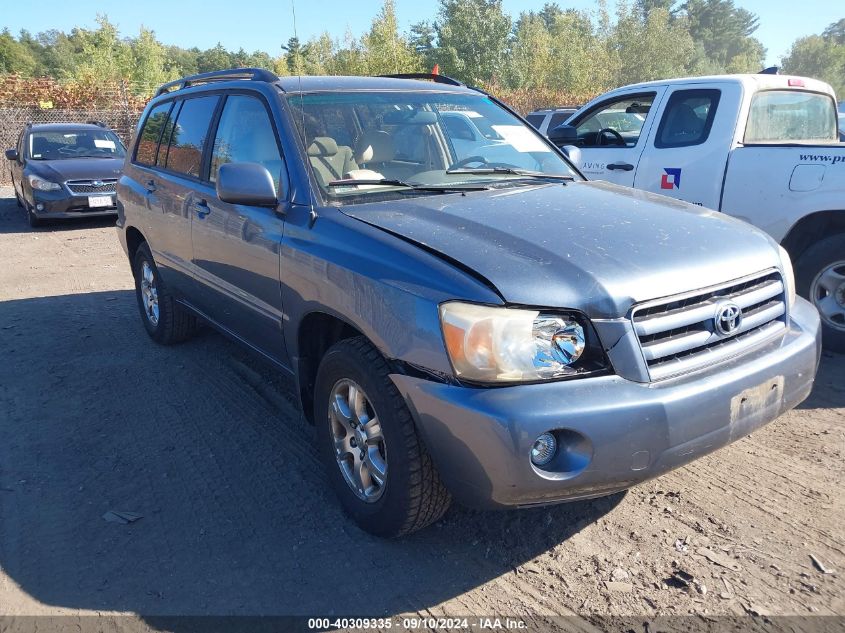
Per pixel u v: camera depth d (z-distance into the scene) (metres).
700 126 5.78
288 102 3.73
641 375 2.53
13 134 20.11
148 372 5.11
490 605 2.66
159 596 2.75
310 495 3.44
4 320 6.52
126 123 21.41
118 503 3.41
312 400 3.58
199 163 4.48
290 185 3.46
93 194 11.72
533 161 4.22
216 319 4.57
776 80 5.90
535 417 2.38
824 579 2.73
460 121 4.15
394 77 4.55
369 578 2.84
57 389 4.83
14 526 3.23
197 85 4.93
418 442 2.74
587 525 3.14
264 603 2.71
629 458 2.49
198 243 4.34
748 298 2.89
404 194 3.46
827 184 4.90
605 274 2.61
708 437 2.63
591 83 44.66
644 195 3.70
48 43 101.75
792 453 3.69
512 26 45.62
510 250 2.74
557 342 2.50
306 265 3.19
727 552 2.91
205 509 3.34
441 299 2.56
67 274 8.41
